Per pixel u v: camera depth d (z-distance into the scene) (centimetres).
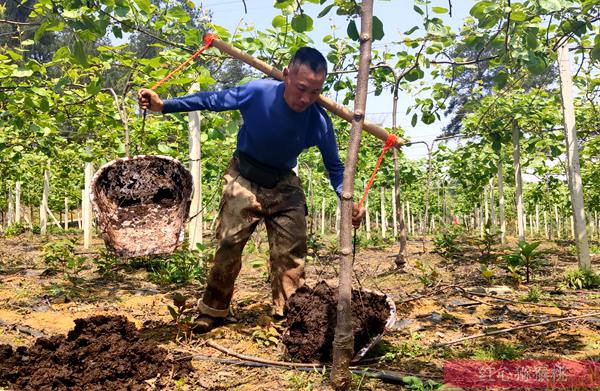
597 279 686
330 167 424
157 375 330
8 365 311
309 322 365
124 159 393
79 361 321
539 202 2283
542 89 929
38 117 718
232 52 393
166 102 388
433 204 2361
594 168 1614
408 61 691
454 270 866
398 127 1212
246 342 420
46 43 3103
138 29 518
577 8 452
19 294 639
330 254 1073
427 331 450
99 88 467
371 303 383
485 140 916
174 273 761
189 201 398
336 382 300
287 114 395
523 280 740
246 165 434
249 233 439
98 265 873
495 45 455
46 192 1827
